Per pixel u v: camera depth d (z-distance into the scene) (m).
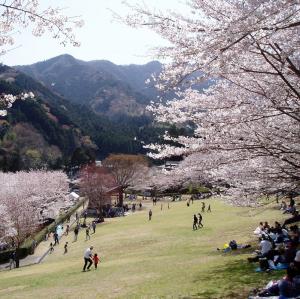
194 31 7.19
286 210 33.75
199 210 52.12
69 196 84.25
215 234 31.91
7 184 56.47
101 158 146.00
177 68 7.09
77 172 116.88
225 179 13.01
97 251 32.94
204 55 6.55
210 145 10.38
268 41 7.31
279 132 9.84
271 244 15.58
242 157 10.98
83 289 17.31
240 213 38.03
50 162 123.25
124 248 32.28
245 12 6.13
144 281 16.62
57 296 16.53
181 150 11.02
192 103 9.92
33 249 39.06
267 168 11.70
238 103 9.17
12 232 37.12
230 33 6.15
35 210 48.69
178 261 21.30
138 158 85.56
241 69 8.49
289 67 7.70
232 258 18.75
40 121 144.00
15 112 140.00
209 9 7.27
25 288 20.23
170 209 59.84
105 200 63.53
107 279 19.03
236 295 11.55
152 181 82.44
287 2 5.97
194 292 12.75
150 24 7.32
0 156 102.44
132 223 49.25
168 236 34.75
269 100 9.02
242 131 9.91
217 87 9.67
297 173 11.27
